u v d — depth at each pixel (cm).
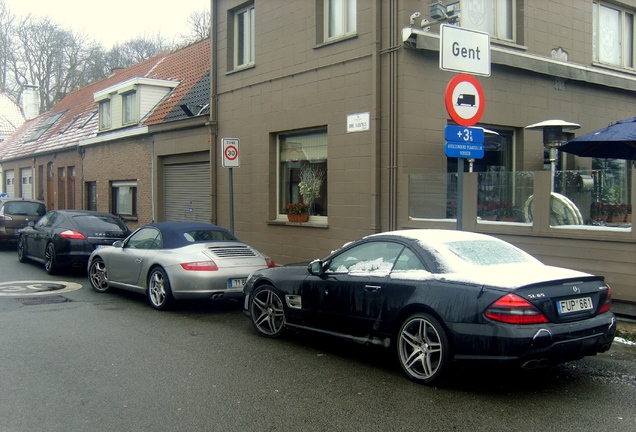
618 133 848
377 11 1034
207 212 1595
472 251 571
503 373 577
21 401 495
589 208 793
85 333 741
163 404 489
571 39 1241
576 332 498
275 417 462
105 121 2231
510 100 1141
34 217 1830
